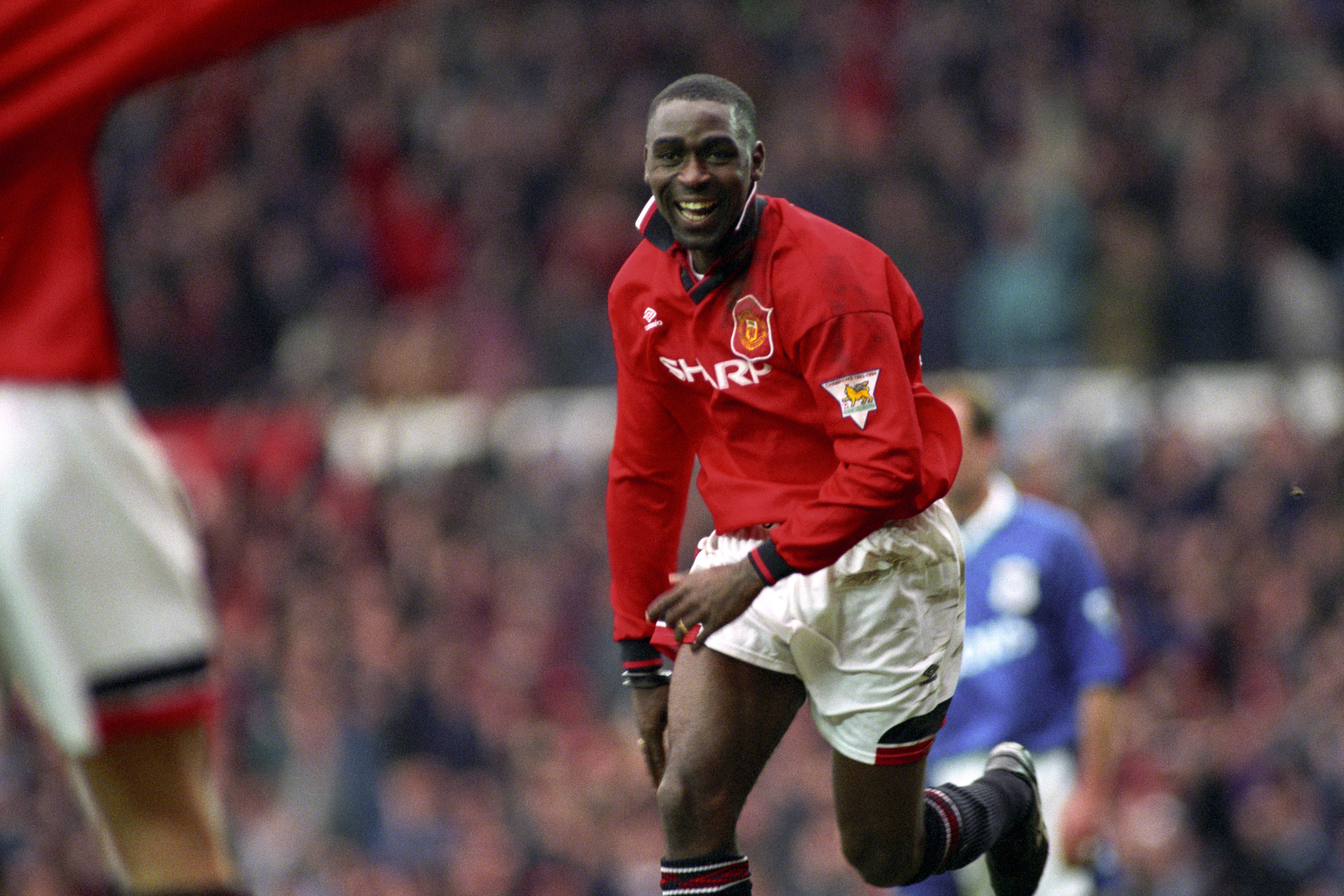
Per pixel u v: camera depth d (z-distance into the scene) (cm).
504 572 3931
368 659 3588
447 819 3322
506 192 4972
